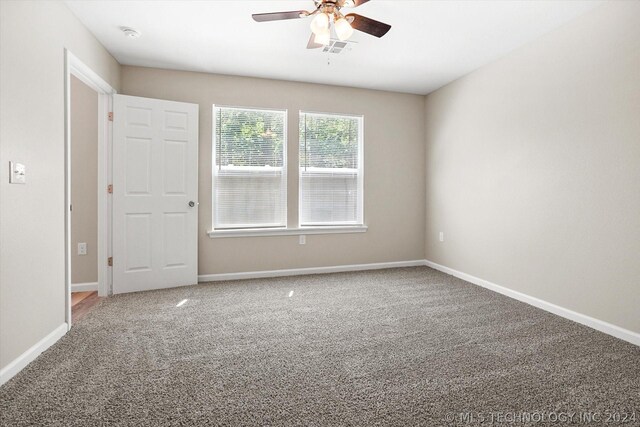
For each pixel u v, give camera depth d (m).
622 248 2.39
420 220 4.82
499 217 3.51
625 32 2.35
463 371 1.97
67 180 2.50
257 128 4.15
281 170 4.25
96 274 3.59
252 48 3.30
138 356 2.13
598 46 2.54
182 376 1.90
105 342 2.34
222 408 1.61
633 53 2.31
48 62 2.27
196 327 2.62
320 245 4.40
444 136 4.39
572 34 2.73
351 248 4.53
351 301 3.26
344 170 4.52
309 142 4.37
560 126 2.84
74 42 2.65
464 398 1.70
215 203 4.04
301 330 2.57
